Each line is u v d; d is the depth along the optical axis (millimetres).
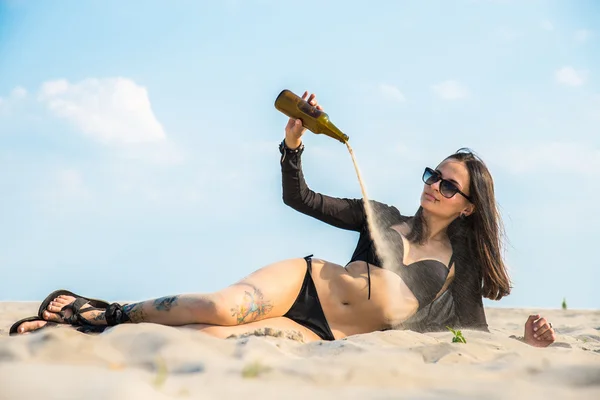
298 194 3961
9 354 2465
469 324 4113
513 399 1934
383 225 4008
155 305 3533
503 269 4145
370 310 3791
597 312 8820
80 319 3727
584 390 2117
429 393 2002
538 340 3943
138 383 1861
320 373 2270
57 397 1711
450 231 4094
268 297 3604
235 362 2432
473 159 4113
